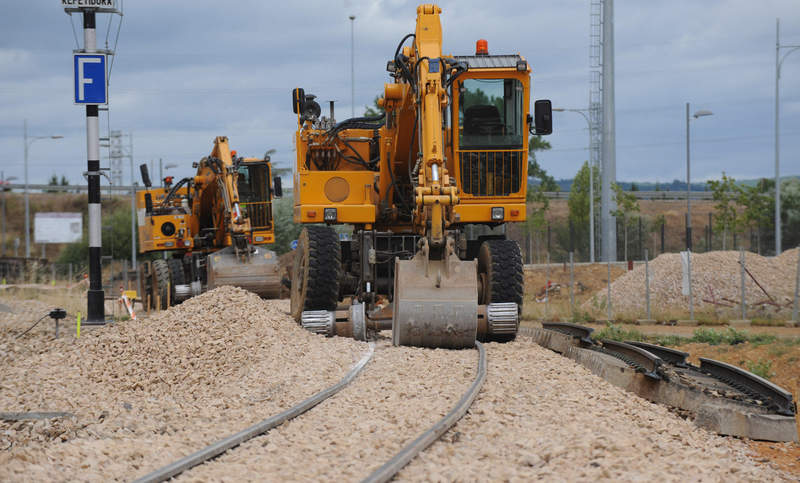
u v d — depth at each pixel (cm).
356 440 1720
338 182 3478
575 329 3306
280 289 5544
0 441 1970
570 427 1805
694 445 1794
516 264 3219
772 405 2058
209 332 3384
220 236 6209
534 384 2334
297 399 2230
